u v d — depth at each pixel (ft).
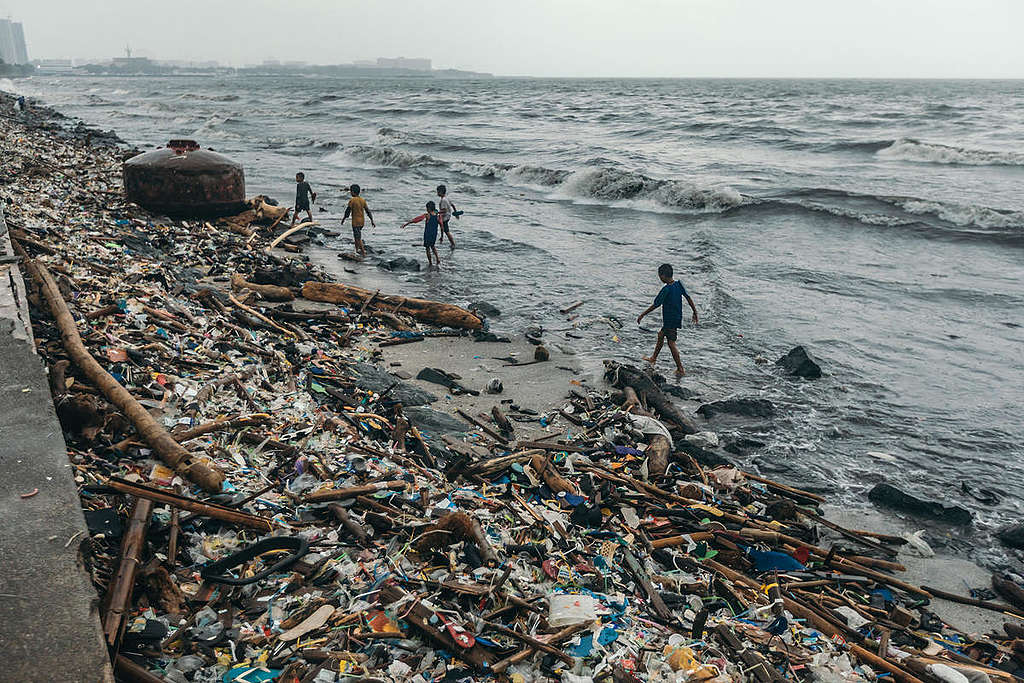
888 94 387.14
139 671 10.66
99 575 12.32
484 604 14.38
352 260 53.42
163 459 16.94
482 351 35.86
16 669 9.47
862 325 41.39
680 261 55.83
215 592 13.34
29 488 13.56
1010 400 31.78
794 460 26.50
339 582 14.35
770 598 17.26
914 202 73.15
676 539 19.22
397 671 12.21
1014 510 23.53
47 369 19.88
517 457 22.57
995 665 16.21
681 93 404.57
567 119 201.36
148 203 55.98
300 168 107.86
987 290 47.96
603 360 35.22
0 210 33.94
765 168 104.68
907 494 23.54
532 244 60.70
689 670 13.39
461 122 194.08
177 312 30.42
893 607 18.13
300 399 24.70
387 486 18.58
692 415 30.07
